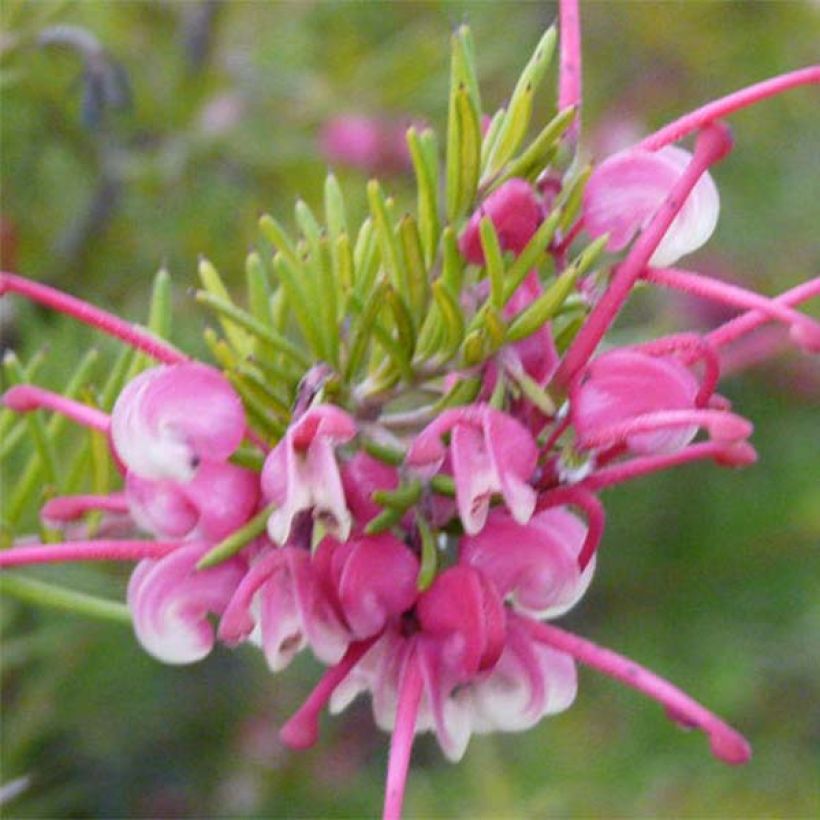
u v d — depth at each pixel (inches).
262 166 10.7
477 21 12.2
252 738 13.0
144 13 10.5
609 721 12.9
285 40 11.3
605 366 5.5
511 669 5.7
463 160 5.7
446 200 5.7
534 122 13.4
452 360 5.7
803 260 15.2
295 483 5.4
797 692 13.3
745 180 15.6
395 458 5.6
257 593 5.6
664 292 13.2
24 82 9.6
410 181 11.0
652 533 14.0
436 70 11.4
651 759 12.5
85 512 6.1
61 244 10.3
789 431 14.4
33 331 9.2
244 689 13.1
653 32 13.7
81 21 10.0
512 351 5.5
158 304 6.5
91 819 12.5
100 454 6.6
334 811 12.7
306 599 5.5
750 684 13.1
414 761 13.4
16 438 7.0
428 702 5.6
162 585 5.7
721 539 13.9
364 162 10.8
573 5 5.7
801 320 5.4
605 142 13.8
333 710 5.7
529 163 5.6
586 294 5.7
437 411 5.7
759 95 5.5
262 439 5.7
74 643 10.5
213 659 13.1
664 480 14.1
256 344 6.0
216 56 10.6
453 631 5.6
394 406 6.3
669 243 5.7
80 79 9.2
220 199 10.7
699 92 14.3
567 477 5.5
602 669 5.6
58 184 10.7
